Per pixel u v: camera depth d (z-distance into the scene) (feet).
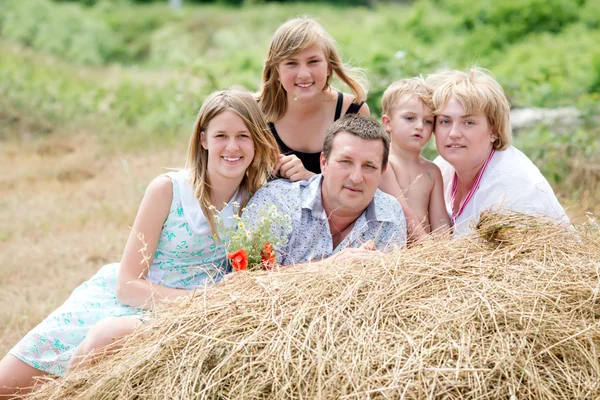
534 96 27.86
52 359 11.14
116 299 11.70
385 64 27.45
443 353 8.23
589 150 21.75
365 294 9.32
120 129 31.45
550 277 9.33
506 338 8.32
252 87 32.32
